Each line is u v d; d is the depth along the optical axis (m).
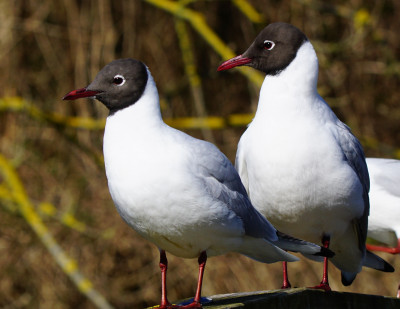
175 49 14.25
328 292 5.70
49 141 13.52
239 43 14.53
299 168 5.91
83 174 13.30
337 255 6.75
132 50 13.80
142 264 13.15
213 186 5.36
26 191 13.30
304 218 6.16
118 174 5.28
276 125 5.96
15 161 12.27
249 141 6.12
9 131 13.32
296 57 6.02
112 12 13.80
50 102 13.74
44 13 13.66
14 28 13.48
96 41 13.49
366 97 14.45
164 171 5.21
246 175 6.32
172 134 5.36
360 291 12.67
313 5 12.61
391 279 12.70
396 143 14.59
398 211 8.34
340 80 14.20
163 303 5.54
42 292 13.21
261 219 5.73
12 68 13.57
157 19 14.13
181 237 5.43
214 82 14.59
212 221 5.36
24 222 13.13
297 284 12.62
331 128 6.05
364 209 6.37
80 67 13.54
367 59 14.34
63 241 13.09
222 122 11.55
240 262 12.77
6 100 11.34
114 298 13.03
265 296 5.54
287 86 6.00
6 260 13.28
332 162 5.93
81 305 13.22
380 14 14.66
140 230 5.48
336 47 12.92
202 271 5.50
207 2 14.45
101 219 13.07
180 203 5.25
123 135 5.30
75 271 10.42
